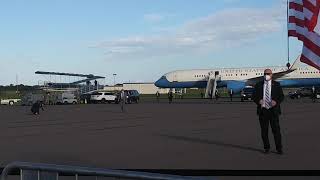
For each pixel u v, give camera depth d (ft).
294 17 19.29
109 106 181.88
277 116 38.06
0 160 37.14
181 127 69.46
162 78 244.01
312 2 18.48
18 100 289.12
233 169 31.35
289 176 28.71
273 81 38.04
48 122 89.20
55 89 327.47
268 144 38.99
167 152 41.04
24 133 64.39
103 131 65.46
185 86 242.37
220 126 69.77
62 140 53.42
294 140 48.44
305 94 241.76
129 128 69.87
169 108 141.90
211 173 29.99
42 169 14.57
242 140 49.85
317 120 77.25
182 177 12.40
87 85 341.41
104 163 34.94
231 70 234.99
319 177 28.30
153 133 60.44
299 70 226.38
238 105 154.51
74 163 35.09
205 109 128.06
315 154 38.11
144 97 355.77
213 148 43.34
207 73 236.43
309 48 18.79
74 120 93.76
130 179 13.12
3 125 82.69
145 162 35.22
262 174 29.40
